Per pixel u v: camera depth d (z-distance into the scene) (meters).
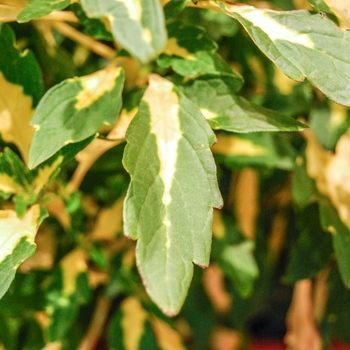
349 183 0.28
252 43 0.29
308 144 0.29
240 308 0.32
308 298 0.30
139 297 0.29
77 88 0.25
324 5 0.24
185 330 0.32
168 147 0.24
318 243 0.28
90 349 0.30
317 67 0.23
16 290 0.27
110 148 0.28
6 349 0.28
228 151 0.29
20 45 0.28
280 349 0.35
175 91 0.25
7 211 0.25
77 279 0.28
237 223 0.31
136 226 0.23
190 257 0.23
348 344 0.29
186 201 0.23
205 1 0.24
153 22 0.21
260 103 0.29
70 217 0.27
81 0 0.22
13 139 0.26
